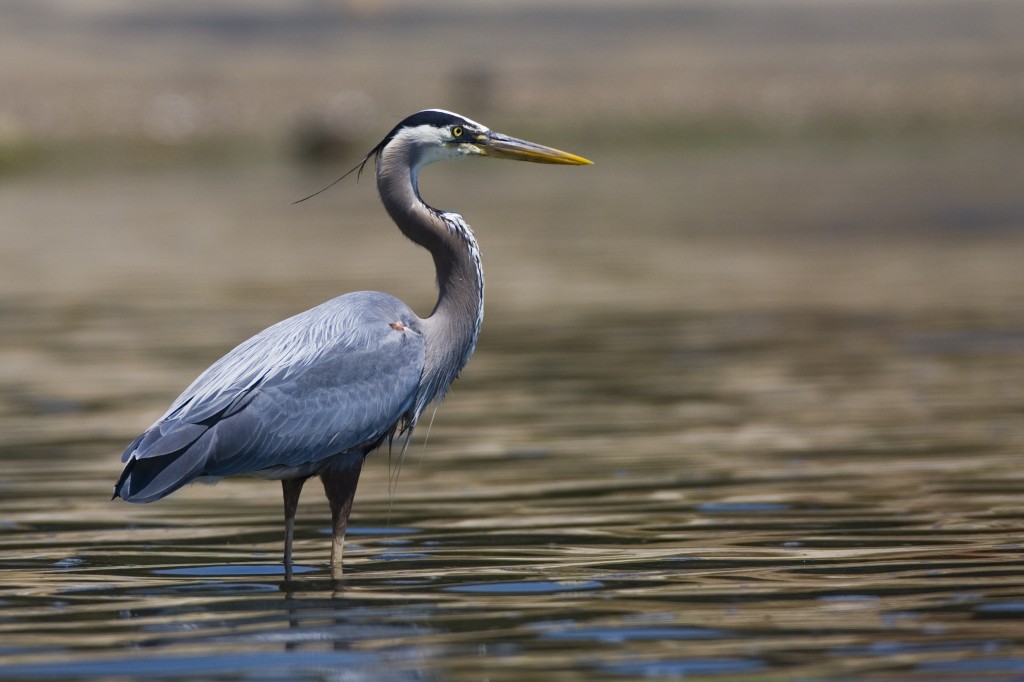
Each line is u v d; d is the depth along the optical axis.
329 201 42.94
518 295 22.73
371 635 7.10
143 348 18.05
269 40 103.38
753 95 68.94
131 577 8.49
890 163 49.56
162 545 9.44
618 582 8.10
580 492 10.84
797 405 14.23
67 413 14.28
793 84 72.44
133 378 16.06
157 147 57.25
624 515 10.04
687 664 6.50
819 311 20.45
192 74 78.38
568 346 18.05
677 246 29.44
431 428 13.56
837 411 13.85
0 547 9.40
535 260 27.38
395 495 10.95
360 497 10.93
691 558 8.68
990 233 30.23
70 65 83.69
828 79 74.50
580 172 51.53
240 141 58.97
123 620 7.46
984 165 46.91
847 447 12.24
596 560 8.69
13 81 72.81
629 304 21.55
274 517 10.40
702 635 6.96
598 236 31.66
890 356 16.91
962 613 7.26
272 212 39.16
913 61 83.56
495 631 7.12
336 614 7.54
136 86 71.44
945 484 10.72
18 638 7.14
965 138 58.84
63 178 50.28
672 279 24.34
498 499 10.68
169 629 7.28
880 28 106.25
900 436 12.62
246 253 29.22
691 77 75.44
